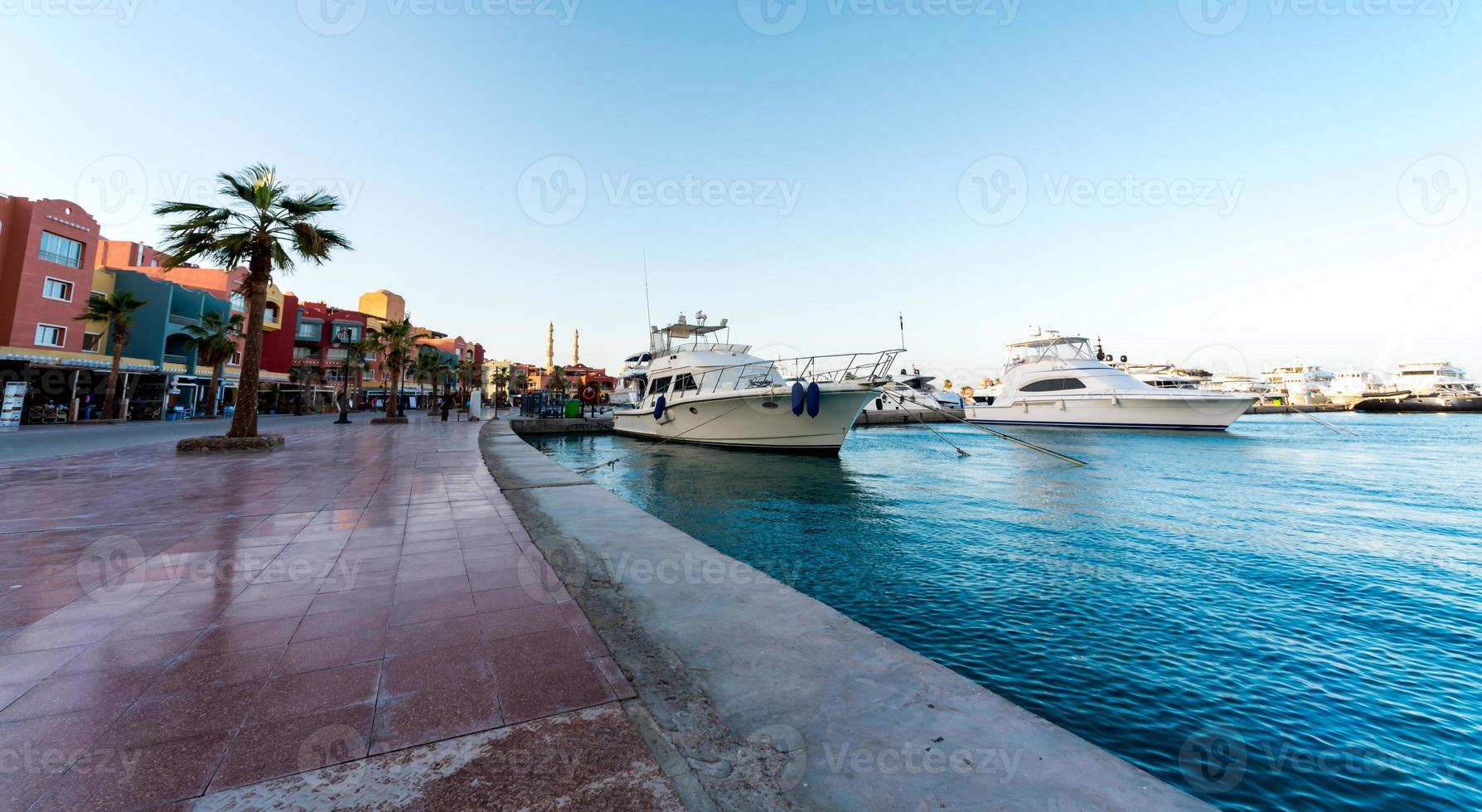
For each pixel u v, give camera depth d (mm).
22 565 3994
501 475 9492
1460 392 82250
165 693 2225
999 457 23719
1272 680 4418
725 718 2123
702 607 3383
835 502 12906
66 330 22797
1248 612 5910
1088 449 27656
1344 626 5520
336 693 2262
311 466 10227
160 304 27438
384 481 8508
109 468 9227
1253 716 3908
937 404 60656
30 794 1601
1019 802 1669
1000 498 13492
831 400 18516
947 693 2352
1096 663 4730
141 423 23203
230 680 2346
